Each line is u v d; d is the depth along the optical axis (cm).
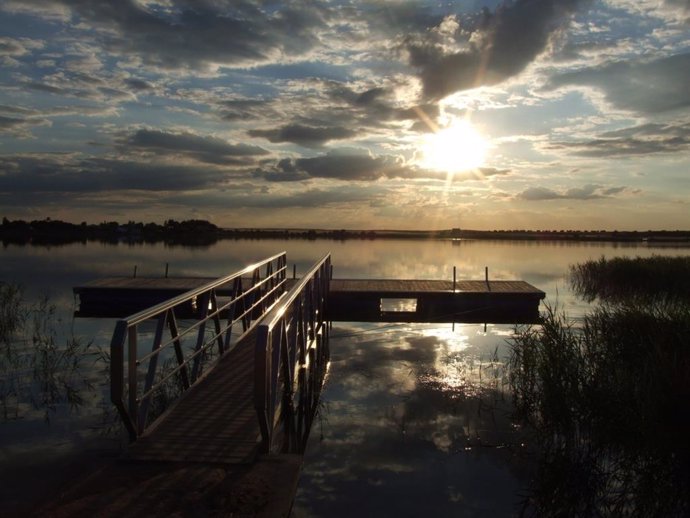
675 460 494
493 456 524
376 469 495
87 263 2842
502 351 967
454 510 426
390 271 2498
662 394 548
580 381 631
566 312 1391
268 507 344
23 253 3744
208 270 2433
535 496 449
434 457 521
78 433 539
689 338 681
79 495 352
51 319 1239
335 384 759
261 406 415
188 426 467
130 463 400
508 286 1611
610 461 507
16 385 700
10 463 469
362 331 1195
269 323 435
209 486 368
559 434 573
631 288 1641
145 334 1070
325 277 1300
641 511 429
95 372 761
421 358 910
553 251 4362
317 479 475
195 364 648
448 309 1517
